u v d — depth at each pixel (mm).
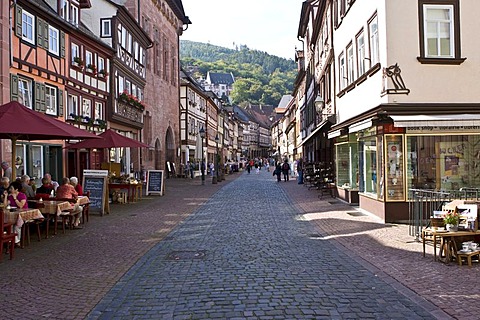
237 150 112938
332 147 25344
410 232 12125
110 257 10102
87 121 24812
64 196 14266
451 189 14383
